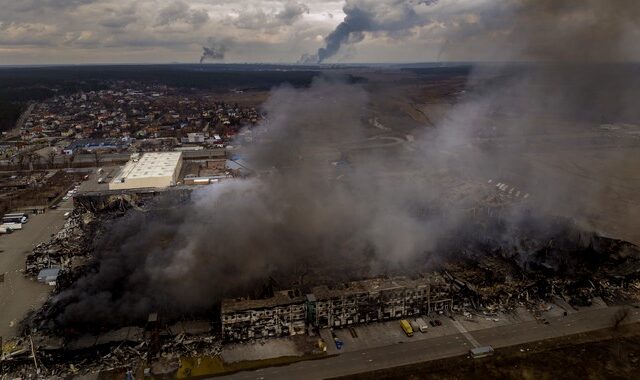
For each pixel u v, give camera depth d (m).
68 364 78.75
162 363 79.31
